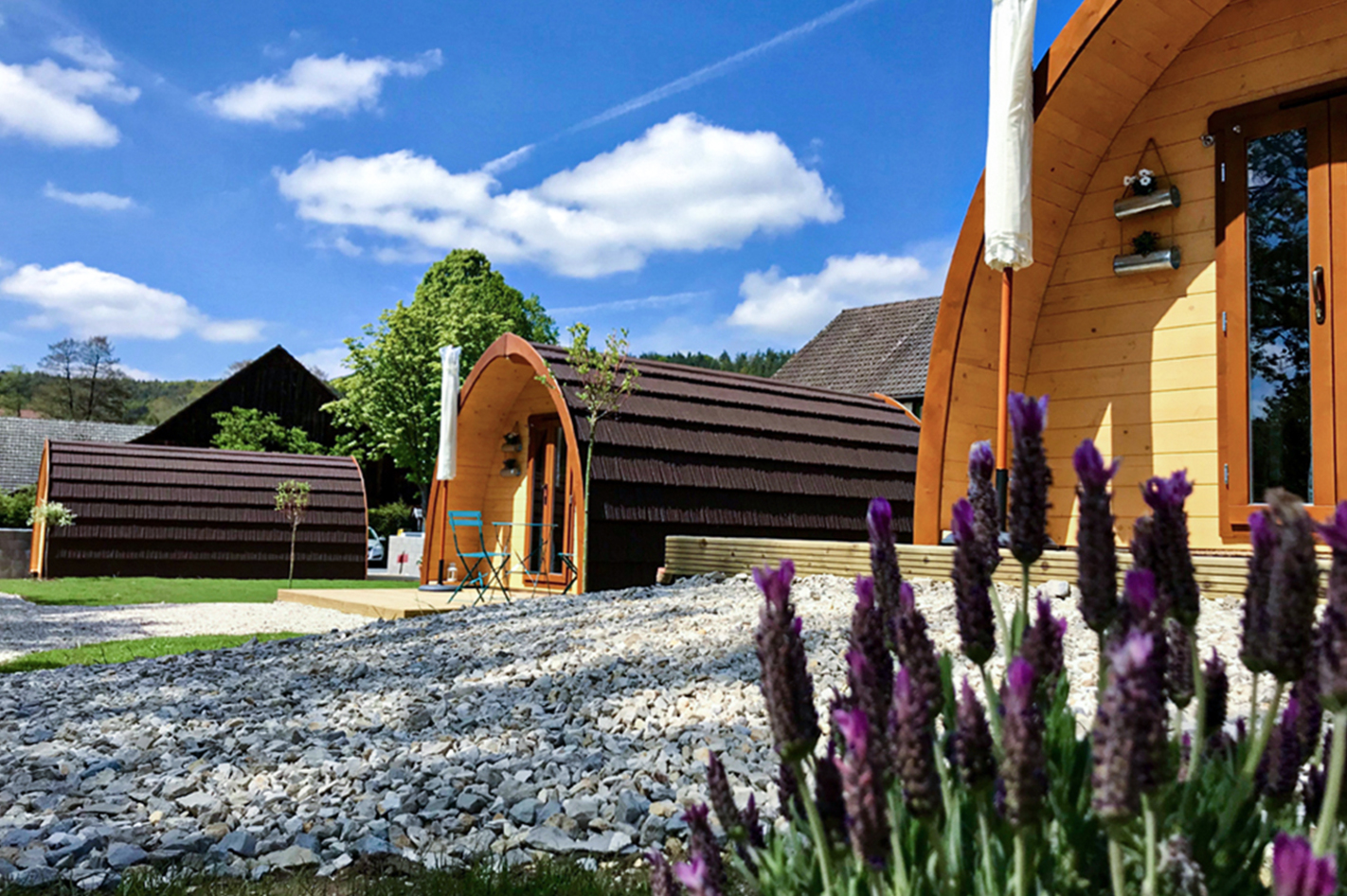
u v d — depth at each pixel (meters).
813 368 31.25
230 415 42.75
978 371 7.94
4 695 6.92
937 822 1.49
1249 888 1.52
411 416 36.53
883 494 16.28
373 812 3.85
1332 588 1.21
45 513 22.17
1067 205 7.81
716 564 9.37
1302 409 6.59
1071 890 1.45
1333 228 6.43
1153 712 1.07
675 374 16.03
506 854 3.36
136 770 4.55
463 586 16.39
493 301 45.12
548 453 15.63
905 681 1.28
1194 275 7.19
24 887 3.15
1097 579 1.51
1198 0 6.76
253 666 7.43
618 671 5.83
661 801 3.73
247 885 3.16
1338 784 1.25
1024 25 6.98
